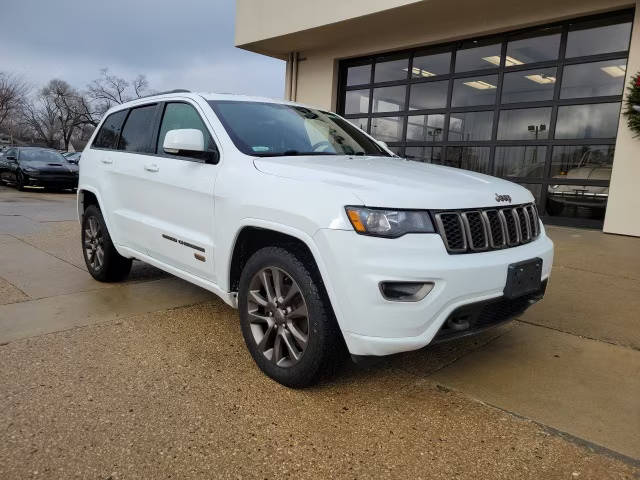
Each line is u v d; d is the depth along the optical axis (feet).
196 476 6.75
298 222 8.48
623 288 16.42
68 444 7.33
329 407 8.66
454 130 34.81
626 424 8.35
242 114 11.92
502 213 9.30
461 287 8.11
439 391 9.37
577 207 29.40
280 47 42.45
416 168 10.91
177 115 12.79
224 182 10.27
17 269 17.65
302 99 44.32
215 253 10.51
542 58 30.42
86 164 16.21
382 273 7.70
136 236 13.47
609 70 27.73
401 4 31.14
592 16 28.22
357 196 8.03
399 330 7.84
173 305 13.93
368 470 7.01
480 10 31.50
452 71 34.73
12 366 9.79
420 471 7.03
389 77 38.78
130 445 7.37
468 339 12.02
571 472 7.07
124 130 15.03
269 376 9.57
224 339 11.53
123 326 12.17
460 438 7.85
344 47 40.24
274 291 9.45
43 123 221.66
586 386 9.70
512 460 7.32
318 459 7.22
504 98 32.19
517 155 31.76
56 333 11.59
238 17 41.88
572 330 12.66
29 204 40.45
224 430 7.84
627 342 11.93
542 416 8.55
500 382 9.80
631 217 26.66
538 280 9.65
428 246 7.97
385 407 8.73
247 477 6.77
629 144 26.45
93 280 16.42
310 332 8.61
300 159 10.48
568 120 29.48
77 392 8.85
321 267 8.14
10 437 7.45
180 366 10.05
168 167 12.09
